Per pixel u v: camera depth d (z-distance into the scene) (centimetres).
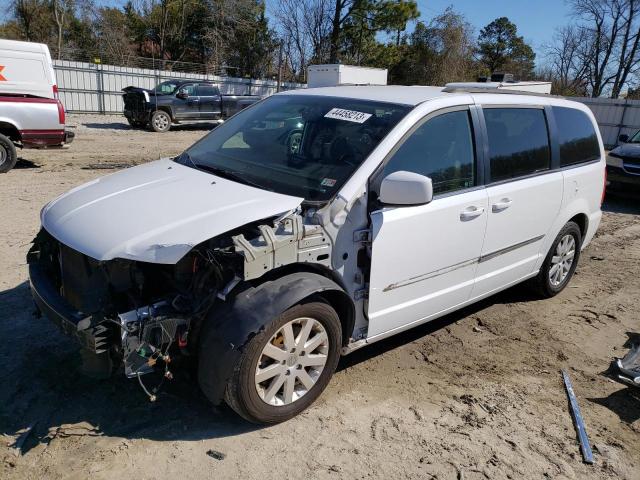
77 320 288
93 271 294
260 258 284
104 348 281
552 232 493
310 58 3522
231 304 291
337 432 319
